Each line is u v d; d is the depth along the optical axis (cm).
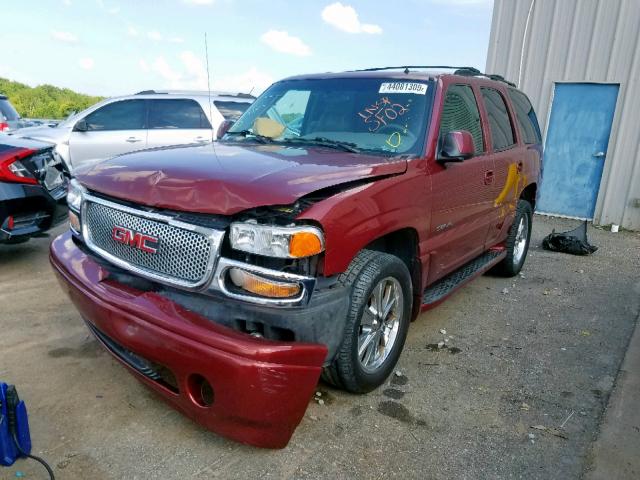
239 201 223
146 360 249
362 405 299
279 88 418
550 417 296
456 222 378
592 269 609
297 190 231
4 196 458
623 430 284
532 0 886
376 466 248
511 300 492
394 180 290
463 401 309
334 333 250
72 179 311
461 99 394
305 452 255
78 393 293
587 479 246
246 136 382
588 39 855
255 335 228
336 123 361
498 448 266
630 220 860
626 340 405
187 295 238
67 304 417
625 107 841
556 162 919
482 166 405
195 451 251
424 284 350
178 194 236
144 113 850
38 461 235
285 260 233
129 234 254
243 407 221
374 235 269
